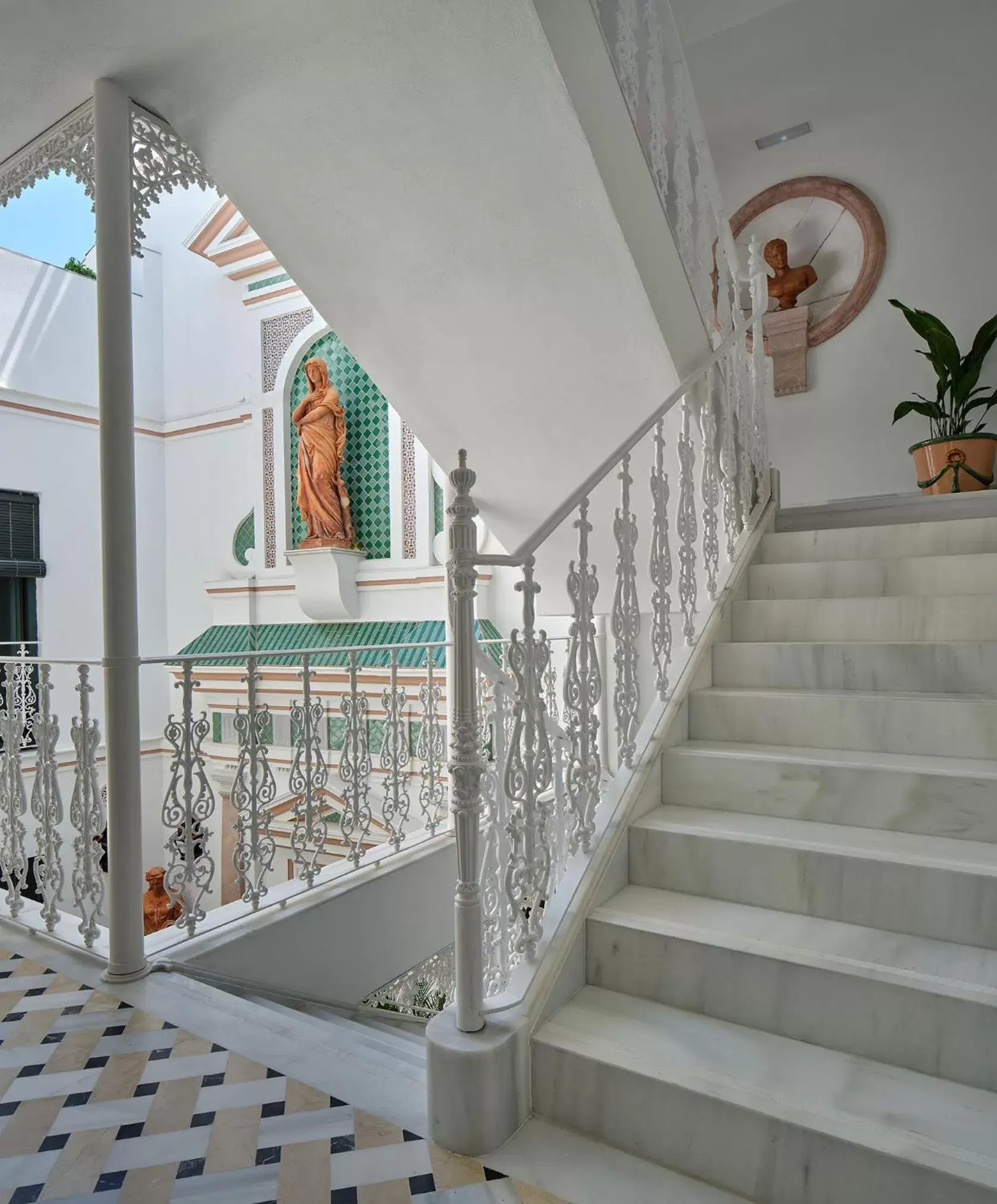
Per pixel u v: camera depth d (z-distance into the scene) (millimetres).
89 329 8391
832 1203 1561
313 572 6996
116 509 2850
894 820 2338
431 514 6695
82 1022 2477
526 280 3418
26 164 3570
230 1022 2486
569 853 2410
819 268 5648
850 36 5250
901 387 5340
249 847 3281
